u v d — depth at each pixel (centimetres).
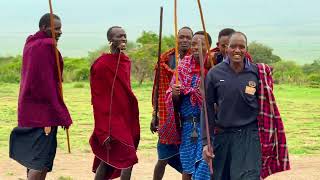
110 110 956
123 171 960
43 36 912
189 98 936
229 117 798
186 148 944
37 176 898
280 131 805
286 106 3161
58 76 904
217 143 811
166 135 970
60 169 1270
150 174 1222
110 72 960
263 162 809
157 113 1004
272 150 808
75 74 5519
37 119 893
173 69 999
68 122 909
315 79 5397
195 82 937
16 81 5212
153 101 1009
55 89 899
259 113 803
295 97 3875
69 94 3834
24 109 897
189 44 991
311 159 1455
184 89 936
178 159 1017
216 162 815
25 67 902
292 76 5422
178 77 946
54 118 898
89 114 2569
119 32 972
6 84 4812
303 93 4234
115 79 962
